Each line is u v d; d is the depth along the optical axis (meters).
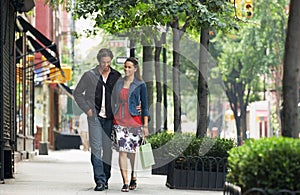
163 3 20.31
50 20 52.66
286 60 11.09
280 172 9.72
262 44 54.91
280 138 10.31
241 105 65.19
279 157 9.77
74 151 60.75
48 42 32.50
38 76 44.97
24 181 20.70
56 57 35.56
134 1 20.47
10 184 19.48
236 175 10.12
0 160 19.91
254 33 54.38
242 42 55.91
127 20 21.91
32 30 32.28
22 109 37.31
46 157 43.25
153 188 18.73
